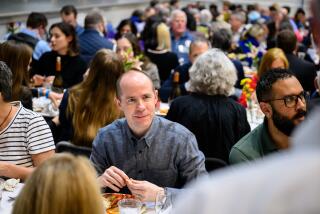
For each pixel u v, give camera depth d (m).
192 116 3.57
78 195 1.52
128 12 14.65
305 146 0.53
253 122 4.54
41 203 1.51
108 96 3.42
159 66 7.03
